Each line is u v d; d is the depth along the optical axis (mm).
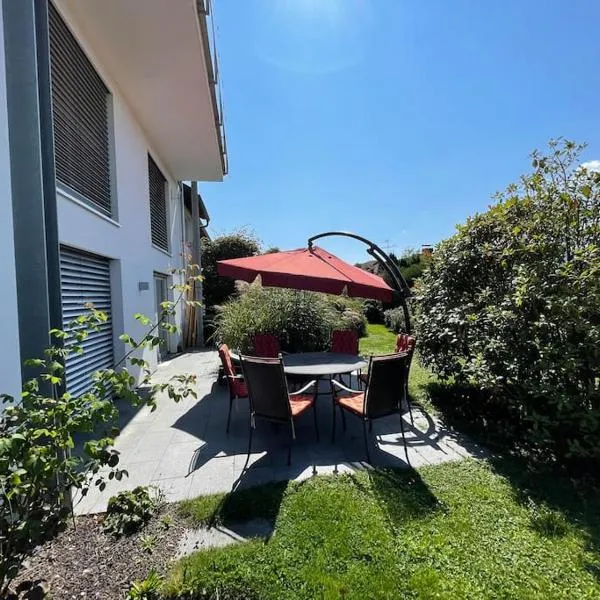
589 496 2826
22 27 2611
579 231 3492
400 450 3732
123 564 2176
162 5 4469
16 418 1825
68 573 2105
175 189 11609
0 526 1660
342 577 2025
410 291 6070
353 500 2762
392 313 13648
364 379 4965
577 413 3031
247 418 4844
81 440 4035
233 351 6672
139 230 7141
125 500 2729
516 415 4090
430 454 3621
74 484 1873
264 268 4707
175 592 1957
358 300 13578
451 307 4770
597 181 3457
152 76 5879
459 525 2463
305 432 4328
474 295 4551
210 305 15898
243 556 2186
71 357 4395
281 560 2156
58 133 4254
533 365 3385
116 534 2439
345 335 6301
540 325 3283
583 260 3209
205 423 4676
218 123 7820
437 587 1953
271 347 6062
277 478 3180
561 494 2852
